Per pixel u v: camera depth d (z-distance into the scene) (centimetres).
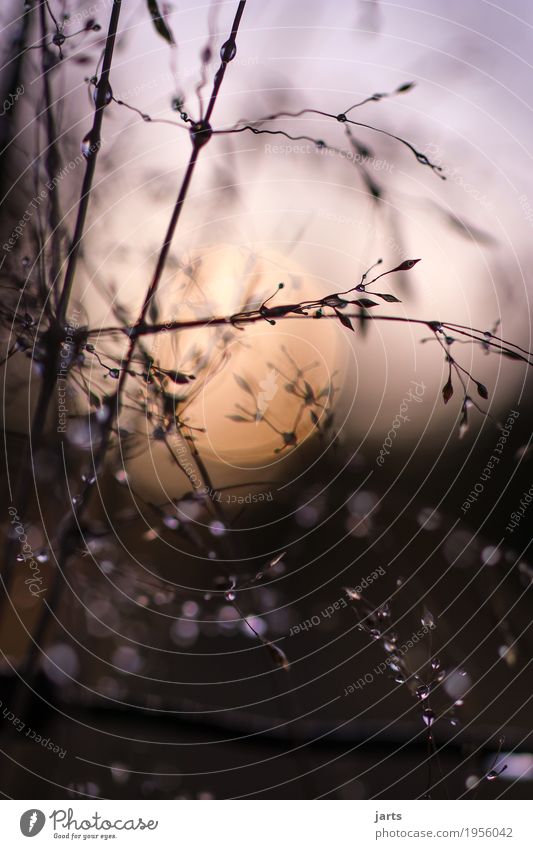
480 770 29
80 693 30
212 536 28
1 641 30
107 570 28
